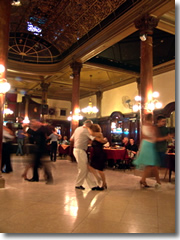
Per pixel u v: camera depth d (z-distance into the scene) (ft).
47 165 18.06
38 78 48.98
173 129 35.09
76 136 16.78
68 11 30.14
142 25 22.95
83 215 10.29
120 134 47.96
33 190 15.21
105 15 27.78
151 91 22.81
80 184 16.16
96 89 54.34
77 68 36.09
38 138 18.42
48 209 11.07
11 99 57.57
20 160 34.06
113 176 22.44
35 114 60.70
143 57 23.16
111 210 11.21
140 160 16.79
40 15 32.17
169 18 24.93
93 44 31.35
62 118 66.54
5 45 16.60
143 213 10.85
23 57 41.50
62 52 39.52
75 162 33.91
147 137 16.55
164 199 13.64
